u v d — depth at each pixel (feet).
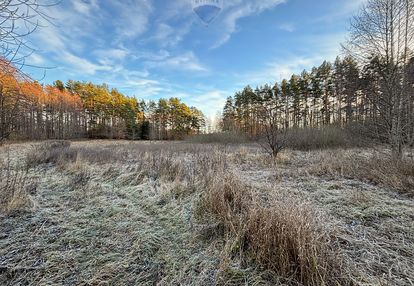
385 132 18.11
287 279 4.72
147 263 5.57
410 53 16.39
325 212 8.34
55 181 12.92
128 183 13.34
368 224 7.55
